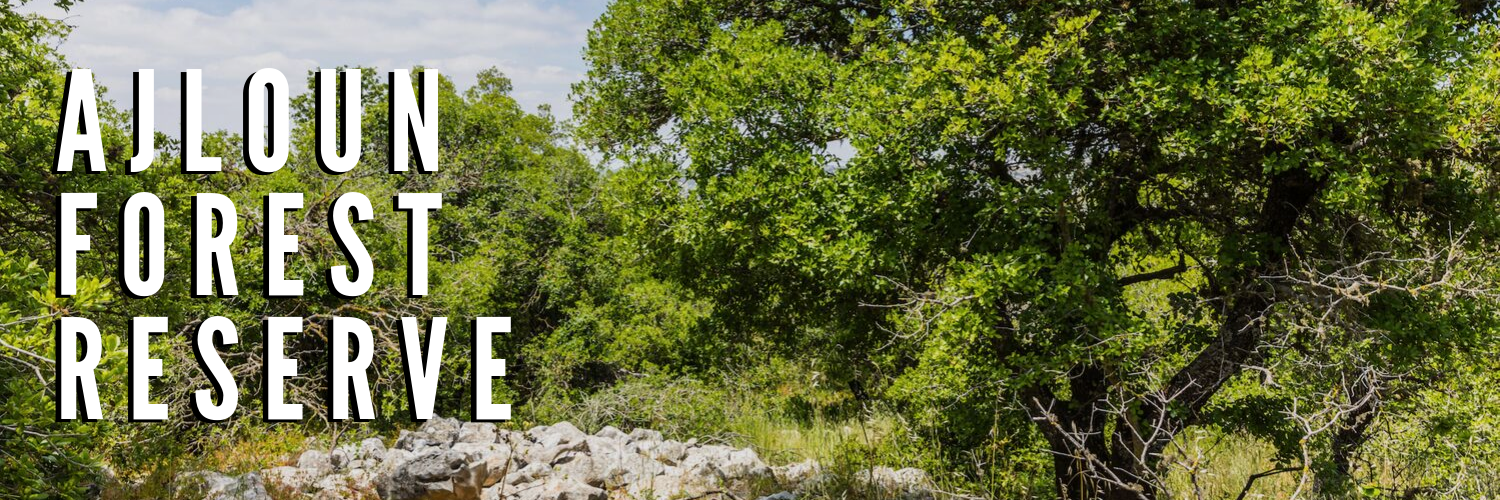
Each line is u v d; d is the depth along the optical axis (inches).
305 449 516.7
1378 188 325.1
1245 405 388.8
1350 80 313.9
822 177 367.9
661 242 427.8
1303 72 308.0
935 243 365.4
